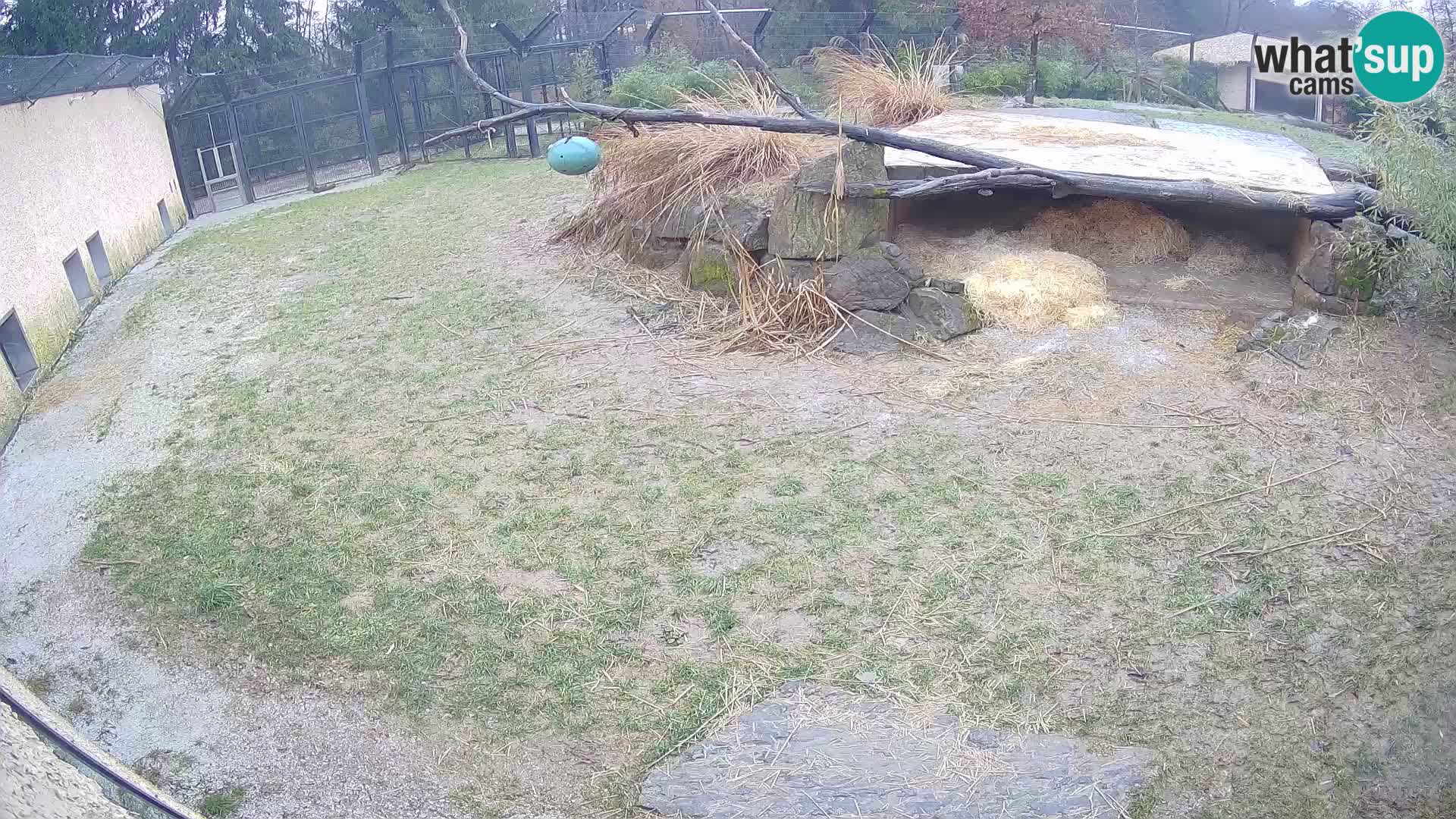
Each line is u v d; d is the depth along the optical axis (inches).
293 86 631.8
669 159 332.8
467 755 161.3
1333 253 253.1
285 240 466.6
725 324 291.4
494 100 729.6
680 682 170.4
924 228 335.9
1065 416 233.1
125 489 250.2
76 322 378.6
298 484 239.9
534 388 271.9
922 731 157.1
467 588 197.3
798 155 318.7
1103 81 771.4
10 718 92.1
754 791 149.2
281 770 161.9
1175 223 311.3
